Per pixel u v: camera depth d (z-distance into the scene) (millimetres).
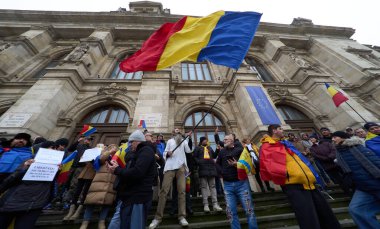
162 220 3924
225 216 4152
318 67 15367
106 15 16109
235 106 10203
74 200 4070
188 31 4734
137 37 16234
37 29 14188
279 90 11711
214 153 5840
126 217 2062
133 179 2223
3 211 2447
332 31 19109
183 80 12195
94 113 9562
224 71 12742
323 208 2346
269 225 3691
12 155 3334
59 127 8078
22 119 6906
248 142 5691
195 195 5863
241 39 4238
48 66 12711
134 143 2660
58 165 3096
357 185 2656
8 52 10961
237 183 3260
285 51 14703
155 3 19109
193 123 9750
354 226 3443
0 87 9695
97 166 3902
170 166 4020
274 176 2539
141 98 8430
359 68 12867
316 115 10539
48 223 3709
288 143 2908
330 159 5109
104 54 13438
